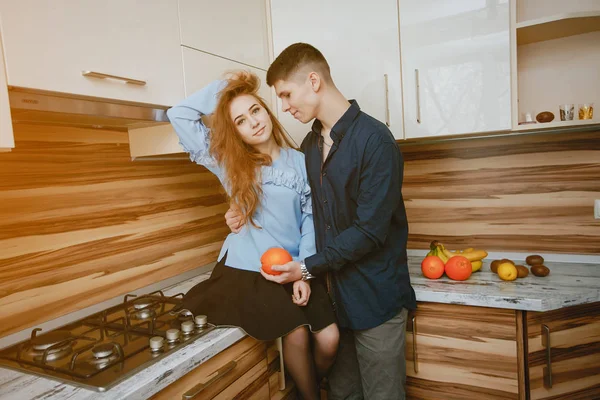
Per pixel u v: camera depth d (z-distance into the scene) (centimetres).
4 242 109
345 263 120
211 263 183
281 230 132
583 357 134
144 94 113
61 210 123
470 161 179
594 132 160
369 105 161
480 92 145
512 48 140
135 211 148
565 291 133
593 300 130
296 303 120
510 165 173
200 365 100
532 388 133
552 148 166
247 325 112
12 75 81
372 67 159
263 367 125
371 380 132
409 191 192
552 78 163
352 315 127
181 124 122
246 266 129
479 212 180
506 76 141
